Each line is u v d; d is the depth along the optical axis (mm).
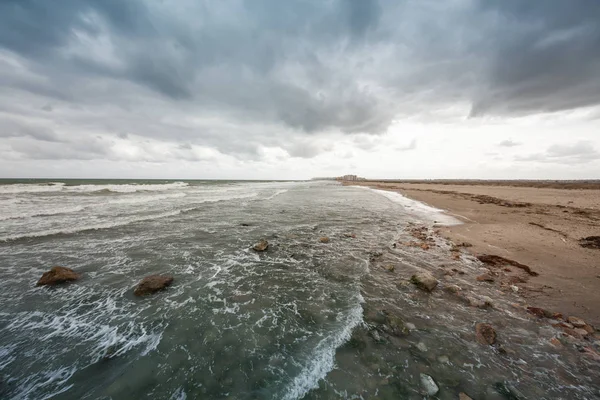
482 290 5609
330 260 7789
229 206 20031
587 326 4125
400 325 4336
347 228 12242
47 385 3160
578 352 3611
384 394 2969
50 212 14320
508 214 15273
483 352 3656
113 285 6066
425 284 5742
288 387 3107
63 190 28250
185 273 6836
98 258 7805
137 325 4477
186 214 15734
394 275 6590
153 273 6809
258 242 9648
